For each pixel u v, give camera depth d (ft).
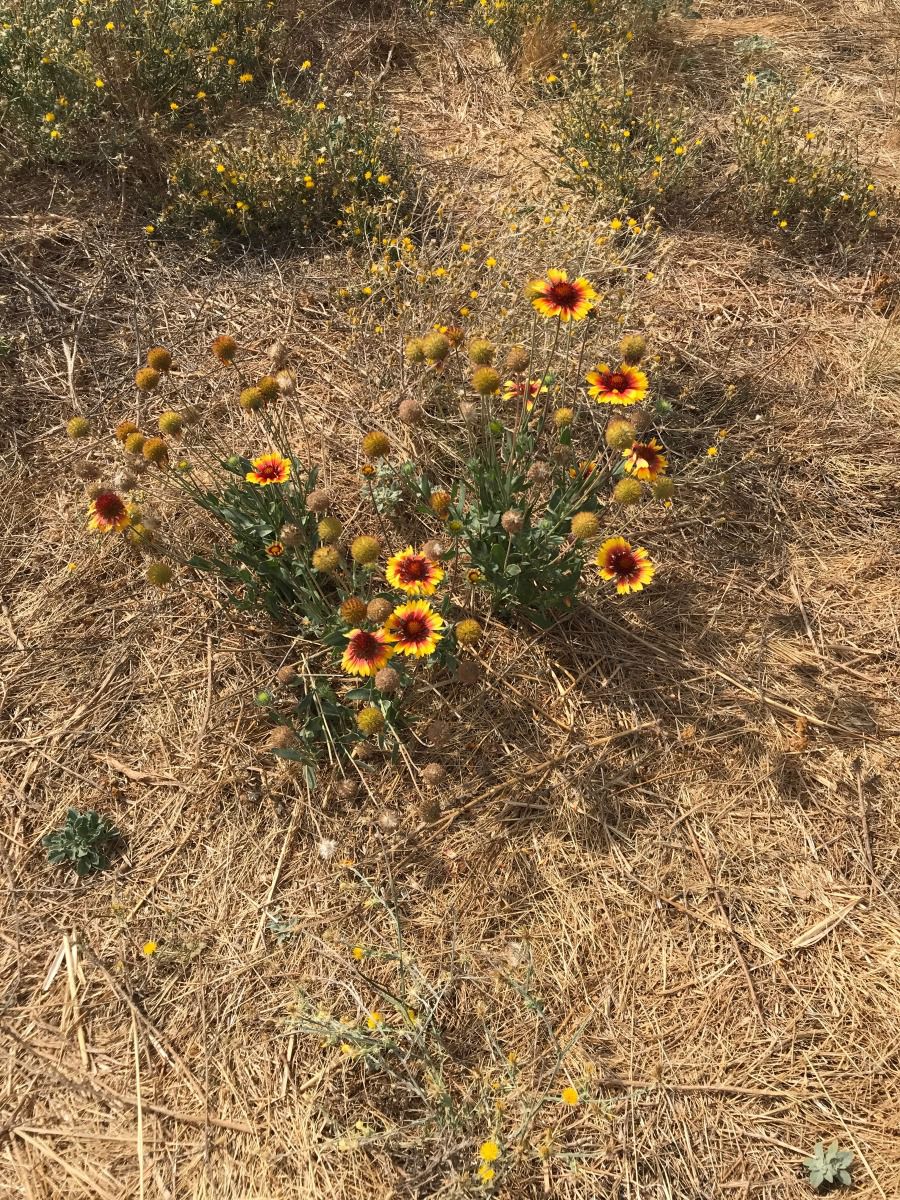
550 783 3.23
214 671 3.49
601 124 5.36
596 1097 2.64
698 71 6.33
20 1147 2.55
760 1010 2.81
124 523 3.18
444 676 3.44
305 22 6.40
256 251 5.00
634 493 3.02
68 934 2.92
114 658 3.52
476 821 3.14
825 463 4.17
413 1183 2.48
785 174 5.21
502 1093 2.62
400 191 5.13
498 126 5.87
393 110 5.94
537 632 3.59
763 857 3.10
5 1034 2.73
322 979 2.81
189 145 5.19
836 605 3.75
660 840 3.13
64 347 4.42
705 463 4.03
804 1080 2.69
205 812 3.17
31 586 3.71
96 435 4.15
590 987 2.83
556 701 3.43
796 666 3.56
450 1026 2.74
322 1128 2.58
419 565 3.09
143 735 3.34
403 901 2.98
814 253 5.16
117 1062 2.69
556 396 4.08
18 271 4.62
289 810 3.17
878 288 4.93
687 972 2.87
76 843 3.05
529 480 3.66
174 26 5.56
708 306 4.81
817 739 3.37
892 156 5.76
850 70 6.48
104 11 5.37
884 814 3.21
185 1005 2.79
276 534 3.37
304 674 3.39
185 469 3.51
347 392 4.34
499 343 4.19
